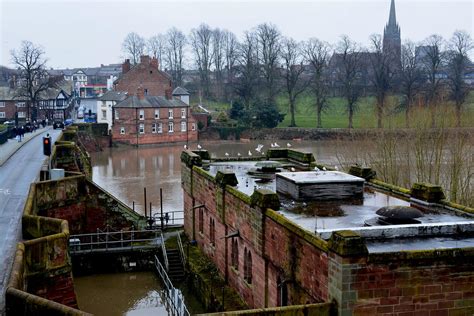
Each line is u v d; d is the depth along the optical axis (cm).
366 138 7069
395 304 1989
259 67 14762
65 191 4153
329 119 14700
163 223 4875
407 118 7231
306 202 2912
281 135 13250
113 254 4056
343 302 1947
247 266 2998
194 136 13175
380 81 13100
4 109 15025
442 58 13788
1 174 4891
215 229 3575
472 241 2200
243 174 3900
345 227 2394
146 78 13488
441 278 2014
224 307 2986
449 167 5984
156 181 7762
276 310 1958
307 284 2222
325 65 14412
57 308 1822
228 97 16688
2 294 2097
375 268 1958
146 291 3744
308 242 2194
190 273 3684
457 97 11644
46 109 15112
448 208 2761
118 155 10725
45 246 2453
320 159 9319
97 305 3516
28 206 3059
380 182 3356
